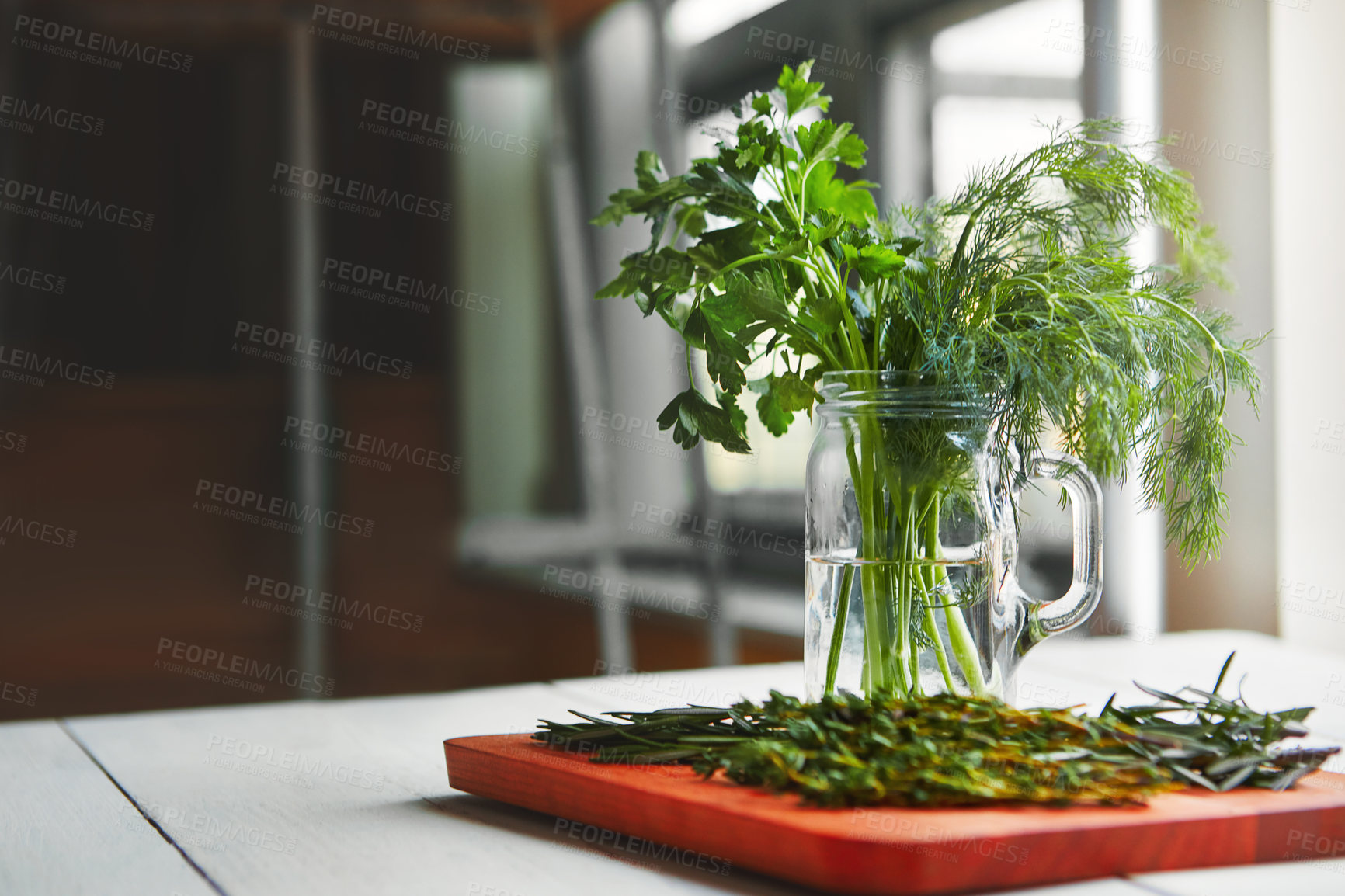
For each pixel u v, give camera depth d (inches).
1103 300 30.6
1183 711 29.5
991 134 110.7
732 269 31.9
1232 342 33.8
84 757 38.5
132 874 25.9
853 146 31.8
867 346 31.9
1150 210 33.9
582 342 152.3
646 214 33.1
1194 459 32.9
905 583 29.7
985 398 30.0
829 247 31.8
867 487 29.8
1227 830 24.4
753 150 31.3
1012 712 27.0
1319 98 85.0
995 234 32.4
